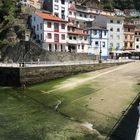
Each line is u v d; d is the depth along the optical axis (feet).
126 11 592.60
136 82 152.66
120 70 209.97
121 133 77.92
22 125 90.17
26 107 115.44
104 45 344.90
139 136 61.26
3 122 93.61
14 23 273.33
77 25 361.92
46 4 342.85
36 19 280.51
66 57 260.62
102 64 225.56
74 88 146.30
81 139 76.13
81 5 410.52
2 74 175.01
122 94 122.93
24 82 168.66
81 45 315.17
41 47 256.93
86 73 205.05
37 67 175.42
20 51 249.55
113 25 367.25
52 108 113.19
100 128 83.71
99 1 543.80
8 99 132.87
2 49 251.19
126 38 385.70
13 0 280.51
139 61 269.03
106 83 155.53
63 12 345.92
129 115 91.09
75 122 91.76
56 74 187.21
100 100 114.73
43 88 156.04
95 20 376.68
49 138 78.28
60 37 285.64
